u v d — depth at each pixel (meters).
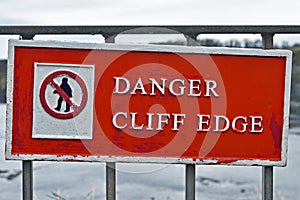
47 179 5.67
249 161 2.48
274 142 2.48
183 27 2.50
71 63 2.45
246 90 2.47
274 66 2.47
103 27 2.49
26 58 2.44
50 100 2.45
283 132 2.48
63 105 2.45
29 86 2.44
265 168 2.52
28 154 2.45
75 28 2.50
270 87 2.47
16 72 2.43
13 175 5.74
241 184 6.43
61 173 5.77
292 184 6.37
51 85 2.44
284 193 6.16
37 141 2.45
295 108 5.57
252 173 6.73
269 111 2.48
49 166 6.09
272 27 2.50
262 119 2.48
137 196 5.70
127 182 6.05
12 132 2.44
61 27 2.50
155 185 6.07
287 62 2.46
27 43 2.43
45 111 2.45
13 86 2.43
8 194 5.45
